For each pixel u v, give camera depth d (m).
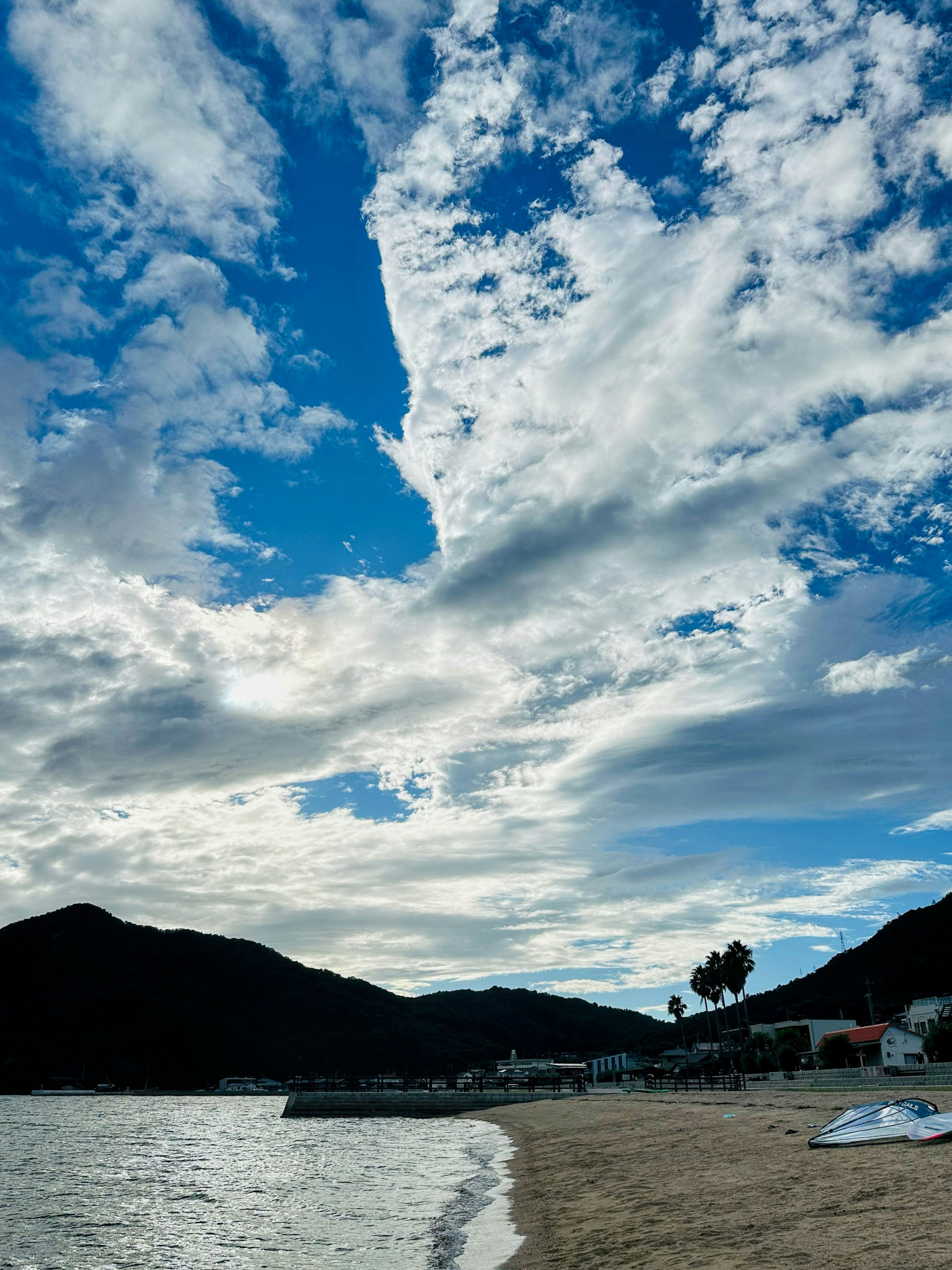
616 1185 28.03
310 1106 112.00
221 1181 45.31
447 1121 96.69
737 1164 26.56
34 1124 109.00
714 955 129.62
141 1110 157.50
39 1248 27.88
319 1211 32.78
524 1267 18.05
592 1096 96.38
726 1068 107.69
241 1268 23.00
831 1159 23.62
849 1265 12.64
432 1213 29.80
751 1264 13.86
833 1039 84.12
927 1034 61.62
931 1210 15.31
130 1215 34.19
